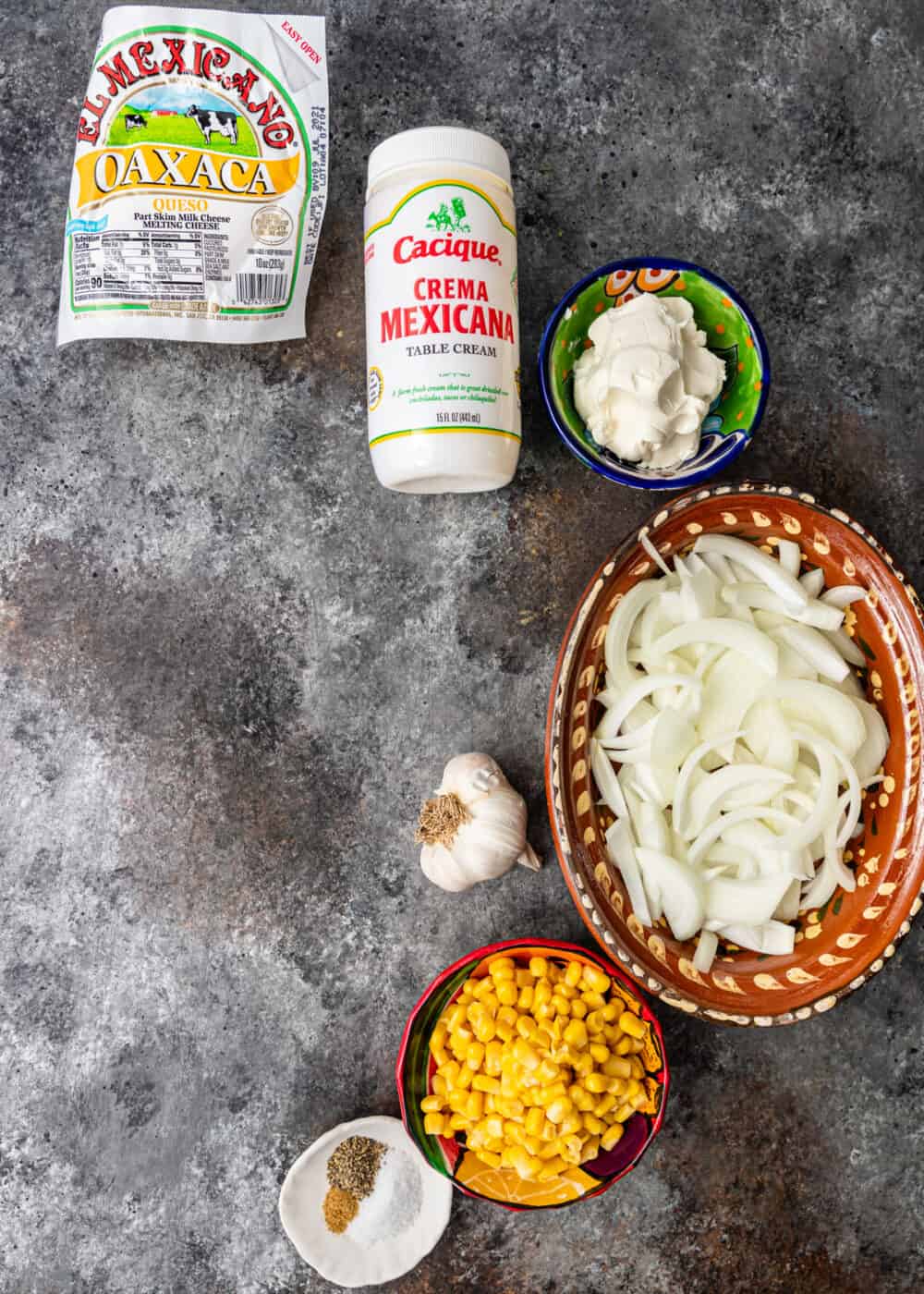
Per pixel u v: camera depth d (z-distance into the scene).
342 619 0.87
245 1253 0.87
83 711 0.87
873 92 0.88
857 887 0.84
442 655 0.87
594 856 0.82
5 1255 0.86
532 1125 0.80
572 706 0.81
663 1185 0.87
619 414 0.81
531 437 0.88
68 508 0.87
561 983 0.83
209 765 0.87
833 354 0.88
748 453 0.88
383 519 0.87
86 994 0.87
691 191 0.88
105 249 0.82
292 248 0.83
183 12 0.82
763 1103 0.88
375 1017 0.87
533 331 0.87
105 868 0.87
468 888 0.87
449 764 0.86
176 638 0.87
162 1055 0.87
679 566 0.83
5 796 0.87
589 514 0.88
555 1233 0.87
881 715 0.85
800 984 0.83
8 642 0.87
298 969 0.87
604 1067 0.82
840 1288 0.88
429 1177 0.87
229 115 0.82
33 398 0.87
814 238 0.88
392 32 0.87
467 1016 0.83
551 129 0.87
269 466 0.87
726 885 0.83
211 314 0.83
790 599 0.83
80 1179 0.87
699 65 0.88
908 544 0.89
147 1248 0.87
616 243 0.87
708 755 0.84
